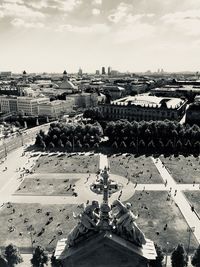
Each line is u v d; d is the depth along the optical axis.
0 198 144.62
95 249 51.34
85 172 178.25
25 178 170.00
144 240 53.47
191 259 93.44
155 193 148.62
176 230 116.06
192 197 144.50
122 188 153.62
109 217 53.00
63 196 145.88
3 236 113.31
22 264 95.38
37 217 126.69
